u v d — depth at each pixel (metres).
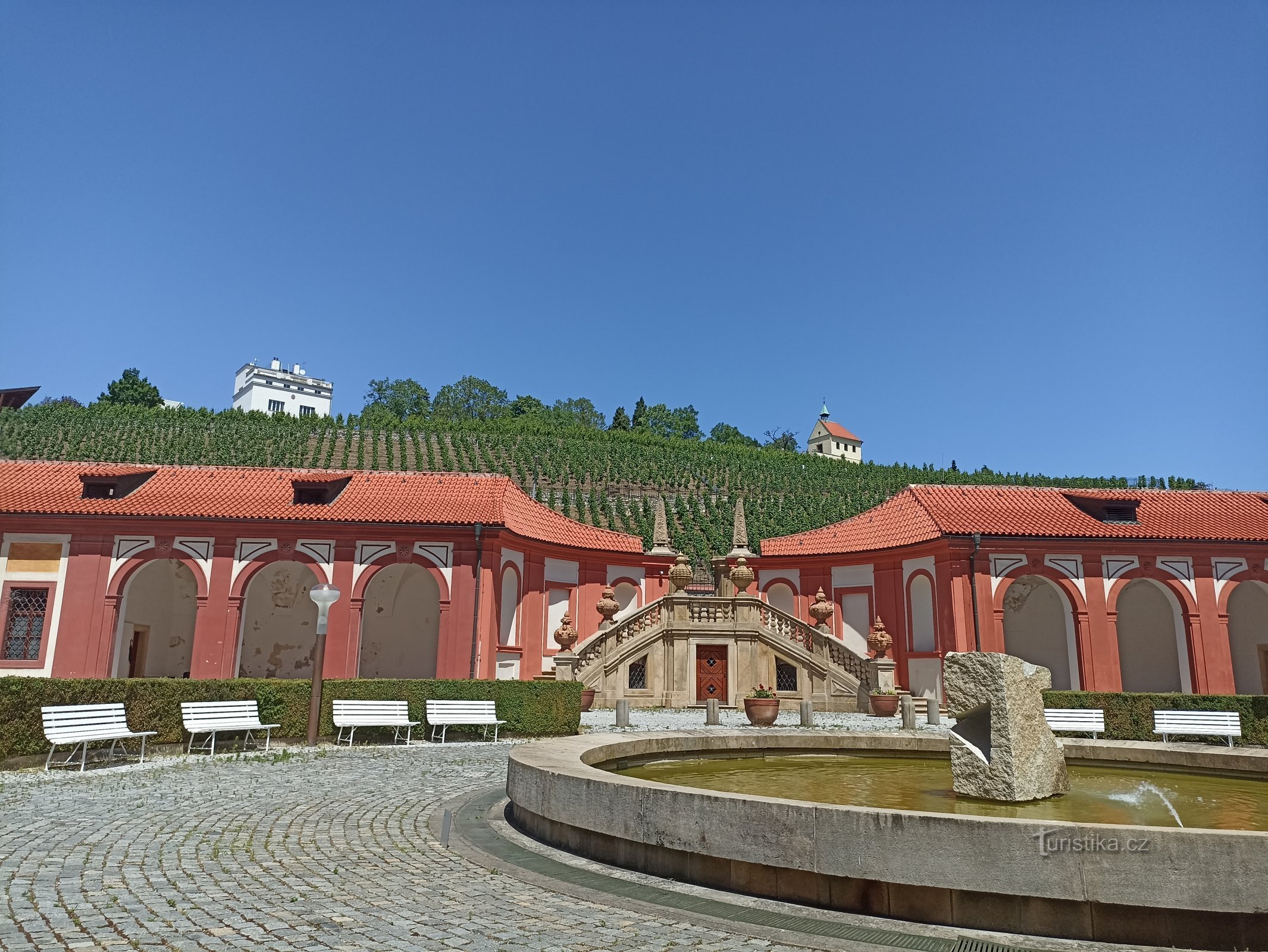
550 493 59.38
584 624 32.31
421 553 26.12
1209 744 19.75
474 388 123.81
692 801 6.73
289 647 31.22
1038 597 31.75
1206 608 26.70
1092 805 8.14
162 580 30.81
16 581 25.39
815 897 6.13
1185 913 5.21
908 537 29.25
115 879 6.63
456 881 6.77
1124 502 28.75
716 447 82.75
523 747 9.91
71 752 13.37
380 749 16.22
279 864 7.27
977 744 8.65
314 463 61.09
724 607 26.80
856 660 25.47
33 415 63.81
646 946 5.25
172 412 72.75
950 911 5.67
